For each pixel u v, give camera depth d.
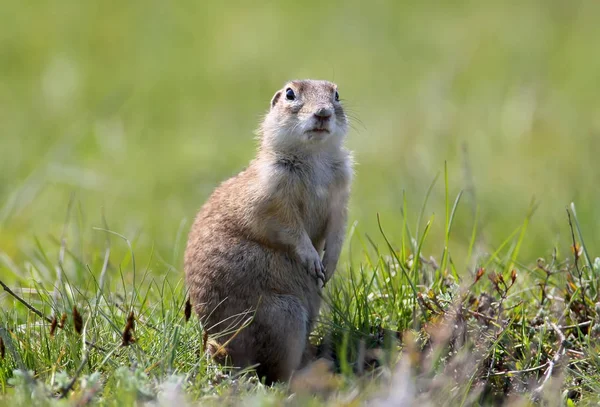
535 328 8.71
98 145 19.25
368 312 9.12
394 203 15.15
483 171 16.66
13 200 14.79
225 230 9.11
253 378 8.28
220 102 22.58
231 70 24.72
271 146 9.39
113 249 13.06
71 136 19.31
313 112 9.15
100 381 7.62
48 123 21.05
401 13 28.69
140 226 14.48
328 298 9.54
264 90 23.05
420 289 9.36
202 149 19.23
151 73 24.75
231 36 27.42
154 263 12.06
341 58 25.05
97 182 16.97
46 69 25.05
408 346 8.01
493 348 8.12
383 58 24.86
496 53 24.58
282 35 27.19
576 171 15.96
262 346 8.98
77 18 29.06
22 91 23.55
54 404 6.80
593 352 8.21
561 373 7.90
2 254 12.02
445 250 9.68
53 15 29.25
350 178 9.66
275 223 9.05
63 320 8.19
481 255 10.34
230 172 17.61
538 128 18.59
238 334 8.91
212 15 29.30
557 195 14.94
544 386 7.74
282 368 8.99
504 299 9.02
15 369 7.97
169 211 15.74
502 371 8.24
